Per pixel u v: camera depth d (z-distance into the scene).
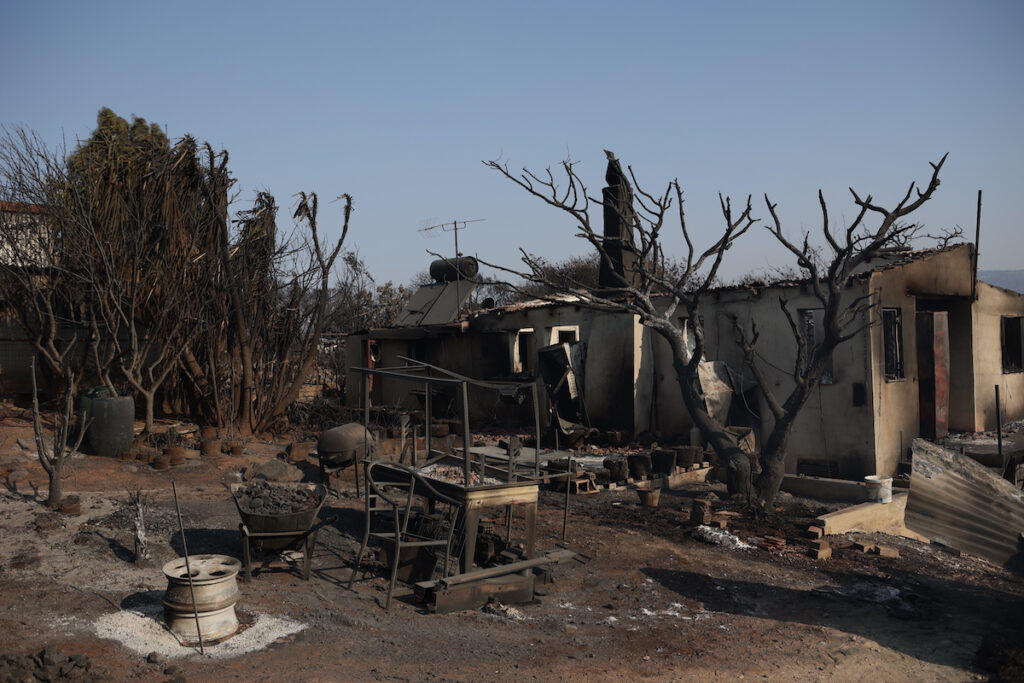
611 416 20.33
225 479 13.59
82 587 7.95
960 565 12.55
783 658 7.65
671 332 15.73
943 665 7.69
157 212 17.22
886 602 9.80
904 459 17.09
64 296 16.11
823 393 16.91
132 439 14.74
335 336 28.38
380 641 7.29
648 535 12.15
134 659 6.44
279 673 6.28
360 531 11.06
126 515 10.43
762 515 13.48
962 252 19.86
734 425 18.30
